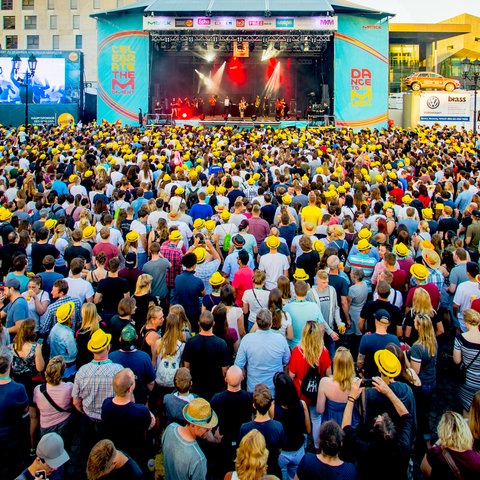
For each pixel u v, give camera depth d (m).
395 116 36.59
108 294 6.45
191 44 35.41
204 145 19.03
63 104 34.50
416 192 11.61
